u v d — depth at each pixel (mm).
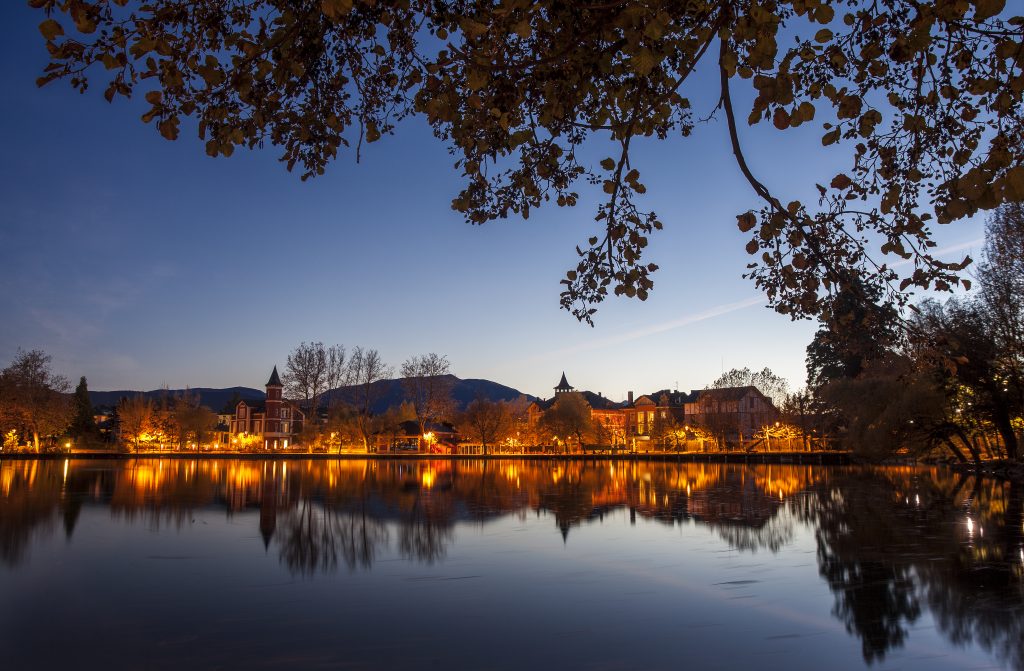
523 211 7535
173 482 38875
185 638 9930
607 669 8805
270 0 5375
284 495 31516
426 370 100562
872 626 10531
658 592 12602
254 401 129750
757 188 5566
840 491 32969
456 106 5523
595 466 66125
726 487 36875
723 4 4543
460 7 5410
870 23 5219
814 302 6641
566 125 6980
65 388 84188
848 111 5453
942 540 17656
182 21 5141
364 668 8773
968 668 8867
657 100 5977
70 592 12430
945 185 5695
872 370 51969
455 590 12750
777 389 101188
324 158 6488
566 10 5062
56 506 25547
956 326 35219
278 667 8828
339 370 98938
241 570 14359
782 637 10070
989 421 42375
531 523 21922
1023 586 12711
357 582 13344
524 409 137000
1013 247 32625
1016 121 5297
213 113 5699
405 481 41656
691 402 127250
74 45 4707
